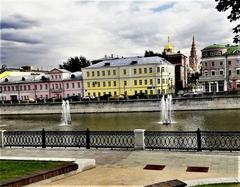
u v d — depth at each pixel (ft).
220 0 35.88
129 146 58.54
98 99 234.99
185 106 210.59
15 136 70.13
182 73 353.92
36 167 41.55
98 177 38.93
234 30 36.47
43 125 171.83
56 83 312.50
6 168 41.55
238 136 54.54
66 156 53.52
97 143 66.44
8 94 333.21
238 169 40.88
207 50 286.05
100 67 290.56
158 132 58.44
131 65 279.49
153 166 44.11
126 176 39.14
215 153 51.65
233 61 273.75
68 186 34.88
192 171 40.65
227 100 203.92
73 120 189.57
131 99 222.07
